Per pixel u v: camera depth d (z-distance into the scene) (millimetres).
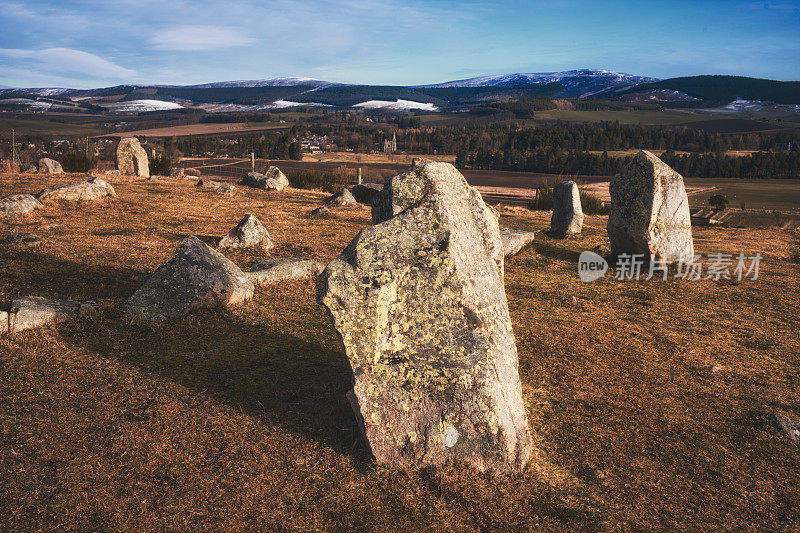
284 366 6676
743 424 5926
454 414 4652
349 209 20656
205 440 4988
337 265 4754
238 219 16641
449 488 4426
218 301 8523
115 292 8977
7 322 7086
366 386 4672
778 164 110000
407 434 4695
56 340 6984
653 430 5691
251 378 6297
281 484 4449
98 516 3971
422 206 4973
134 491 4250
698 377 7172
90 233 13078
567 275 13055
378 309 4637
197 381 6156
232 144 130875
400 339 4688
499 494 4418
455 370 4637
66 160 26141
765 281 12992
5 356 6457
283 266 10398
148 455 4707
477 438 4648
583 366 7344
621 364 7488
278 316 8477
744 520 4348
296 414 5520
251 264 11648
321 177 30641
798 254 16500
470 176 91938
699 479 4875
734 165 112125
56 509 4008
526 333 8547
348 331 4656
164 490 4293
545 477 4684
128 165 27594
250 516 4074
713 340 8719
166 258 11172
